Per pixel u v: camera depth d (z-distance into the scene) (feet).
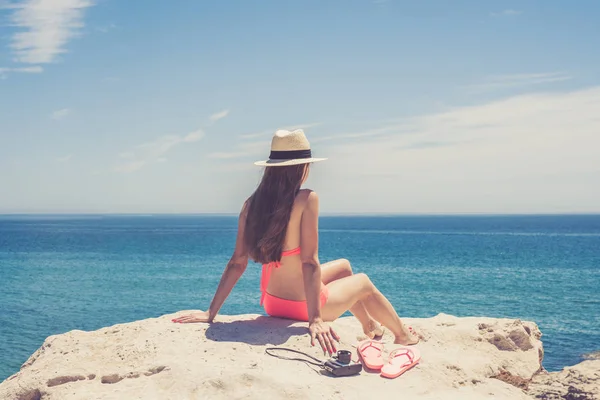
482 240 324.19
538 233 453.99
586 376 15.70
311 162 14.93
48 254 194.29
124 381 12.82
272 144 15.17
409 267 148.66
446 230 534.37
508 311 75.20
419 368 13.99
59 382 12.95
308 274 14.49
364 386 12.70
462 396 13.03
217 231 475.72
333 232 472.85
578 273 131.75
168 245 252.62
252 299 85.35
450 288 102.63
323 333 13.97
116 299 86.38
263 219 14.88
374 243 285.84
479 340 17.46
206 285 105.50
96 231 465.47
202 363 12.96
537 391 15.64
